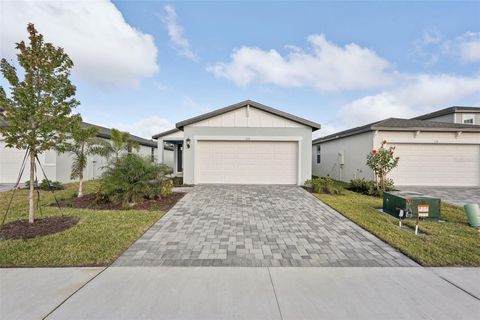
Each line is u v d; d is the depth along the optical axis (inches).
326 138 639.1
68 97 197.3
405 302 95.1
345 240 167.0
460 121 634.8
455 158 447.2
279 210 249.8
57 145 202.5
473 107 631.8
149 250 146.6
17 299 95.2
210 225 198.7
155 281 110.0
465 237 169.3
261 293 100.7
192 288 104.2
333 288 105.2
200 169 425.4
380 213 239.0
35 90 179.5
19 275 114.1
